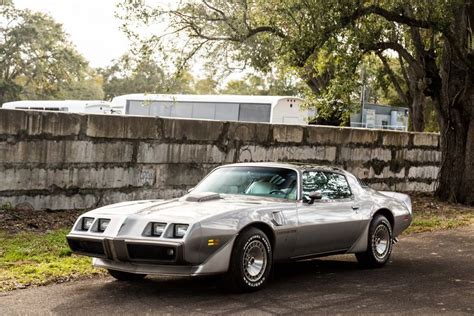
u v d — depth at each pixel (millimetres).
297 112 29266
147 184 14344
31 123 12367
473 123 19812
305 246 8227
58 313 6402
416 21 17156
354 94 19344
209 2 20391
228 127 15867
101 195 13570
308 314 6566
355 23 16250
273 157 17125
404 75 28625
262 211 7602
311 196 8273
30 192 12453
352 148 19672
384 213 9836
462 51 18453
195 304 6879
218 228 7027
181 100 31672
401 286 8172
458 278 8805
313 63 18156
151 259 6934
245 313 6523
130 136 13945
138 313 6449
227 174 8789
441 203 19734
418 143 22141
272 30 17703
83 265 8727
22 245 9742
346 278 8648
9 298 7012
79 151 13133
